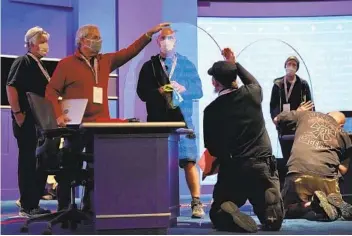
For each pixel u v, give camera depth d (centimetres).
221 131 367
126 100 720
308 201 432
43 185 479
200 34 779
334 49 797
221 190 376
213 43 782
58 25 721
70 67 409
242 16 795
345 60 796
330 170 434
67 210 374
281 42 795
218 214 367
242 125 366
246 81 378
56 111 397
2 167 682
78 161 379
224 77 371
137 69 718
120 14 725
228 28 794
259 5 796
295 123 466
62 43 723
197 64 747
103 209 335
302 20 798
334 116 476
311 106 491
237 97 368
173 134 392
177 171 405
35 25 707
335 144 445
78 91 408
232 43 794
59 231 368
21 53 699
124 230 337
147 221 338
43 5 713
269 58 795
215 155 376
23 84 466
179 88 464
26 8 703
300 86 586
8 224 419
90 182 382
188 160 461
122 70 719
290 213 437
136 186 338
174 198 393
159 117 437
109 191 336
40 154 373
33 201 476
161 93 438
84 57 415
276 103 590
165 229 340
